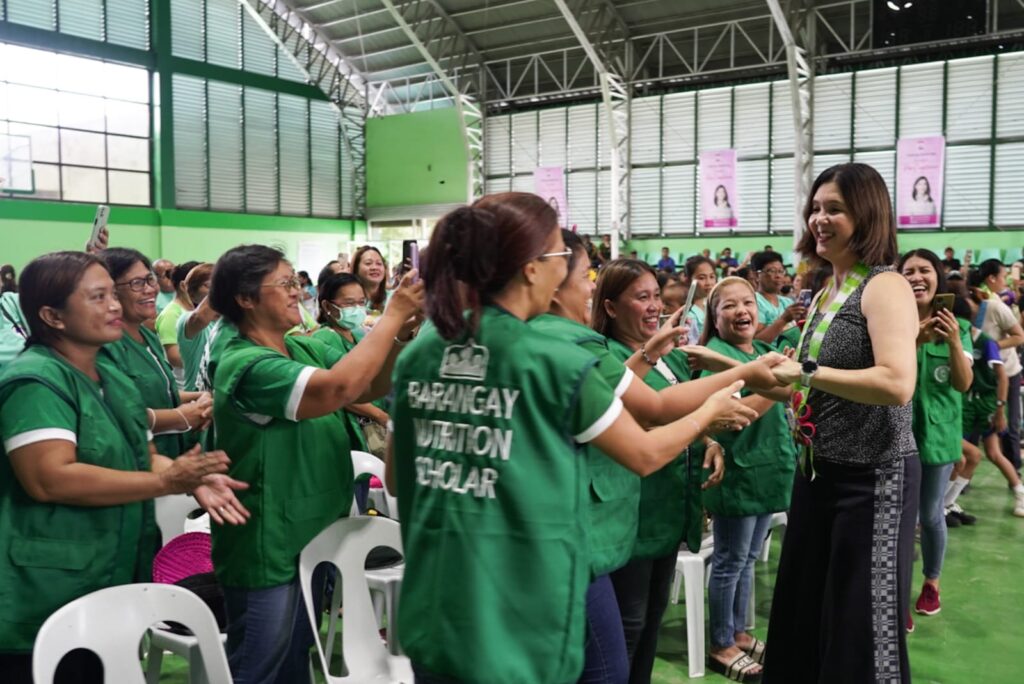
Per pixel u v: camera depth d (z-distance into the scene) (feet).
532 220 4.73
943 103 48.01
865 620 6.63
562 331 5.68
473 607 4.55
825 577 6.98
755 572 13.66
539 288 4.88
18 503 5.85
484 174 64.75
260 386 6.30
